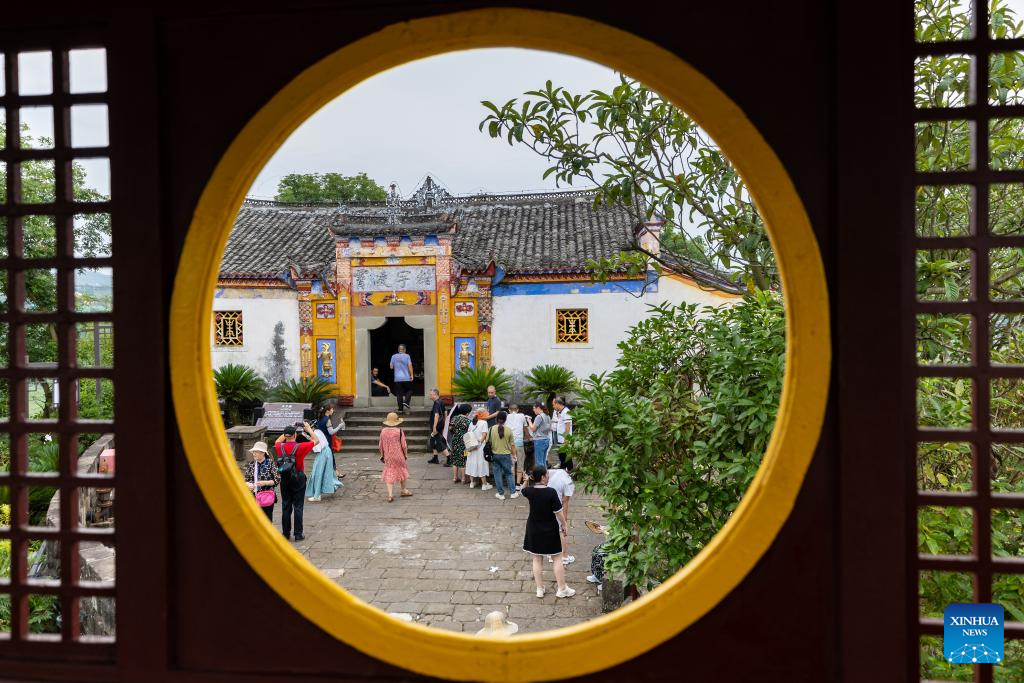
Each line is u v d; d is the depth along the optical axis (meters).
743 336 3.43
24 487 1.79
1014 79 3.07
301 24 1.72
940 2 3.27
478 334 13.52
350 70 1.70
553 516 5.60
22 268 1.78
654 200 3.80
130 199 1.74
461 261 13.42
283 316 13.74
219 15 1.73
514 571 6.25
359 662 1.68
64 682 1.76
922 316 3.14
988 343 1.56
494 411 10.75
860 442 1.56
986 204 1.56
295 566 1.71
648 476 3.60
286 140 1.79
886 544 1.56
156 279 1.73
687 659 1.61
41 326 9.02
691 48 1.62
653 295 12.97
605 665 1.62
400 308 13.62
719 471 3.43
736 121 1.60
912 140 1.57
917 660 1.57
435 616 5.32
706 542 3.45
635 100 3.61
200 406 1.72
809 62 1.60
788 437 1.59
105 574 4.43
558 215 15.35
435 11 1.67
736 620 1.61
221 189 1.72
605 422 3.79
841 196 1.56
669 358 3.92
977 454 1.57
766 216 1.60
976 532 1.58
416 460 11.48
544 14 1.64
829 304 1.58
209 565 1.73
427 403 13.66
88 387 10.26
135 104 1.74
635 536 3.75
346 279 13.60
